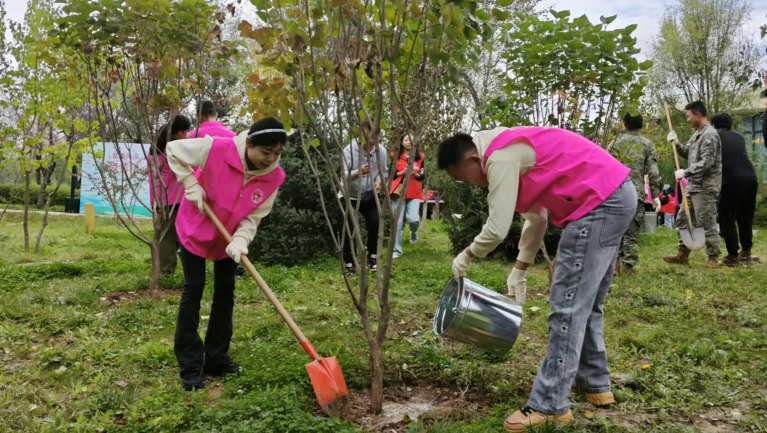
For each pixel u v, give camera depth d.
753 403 3.97
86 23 6.25
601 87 6.67
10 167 10.80
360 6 3.46
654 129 10.49
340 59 3.59
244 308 6.23
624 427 3.58
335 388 3.67
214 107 7.23
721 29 23.50
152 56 6.32
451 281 3.95
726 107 23.20
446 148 3.60
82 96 9.19
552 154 3.53
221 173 4.00
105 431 3.50
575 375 3.66
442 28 3.44
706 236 9.17
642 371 4.44
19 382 4.24
